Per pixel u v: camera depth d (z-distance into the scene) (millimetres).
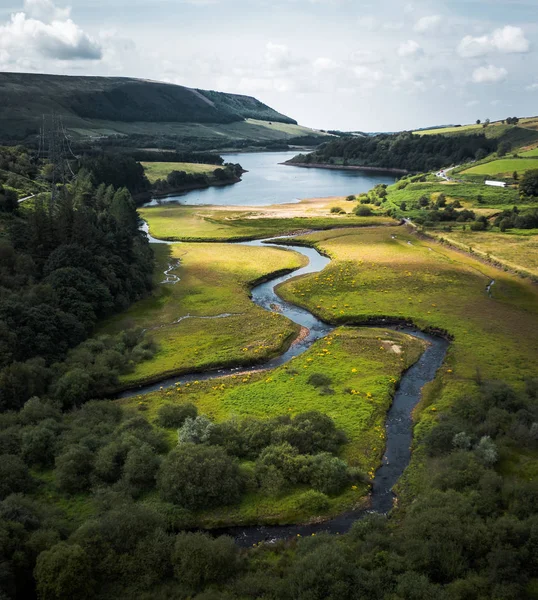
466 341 77062
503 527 37156
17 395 58781
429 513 39625
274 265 121375
